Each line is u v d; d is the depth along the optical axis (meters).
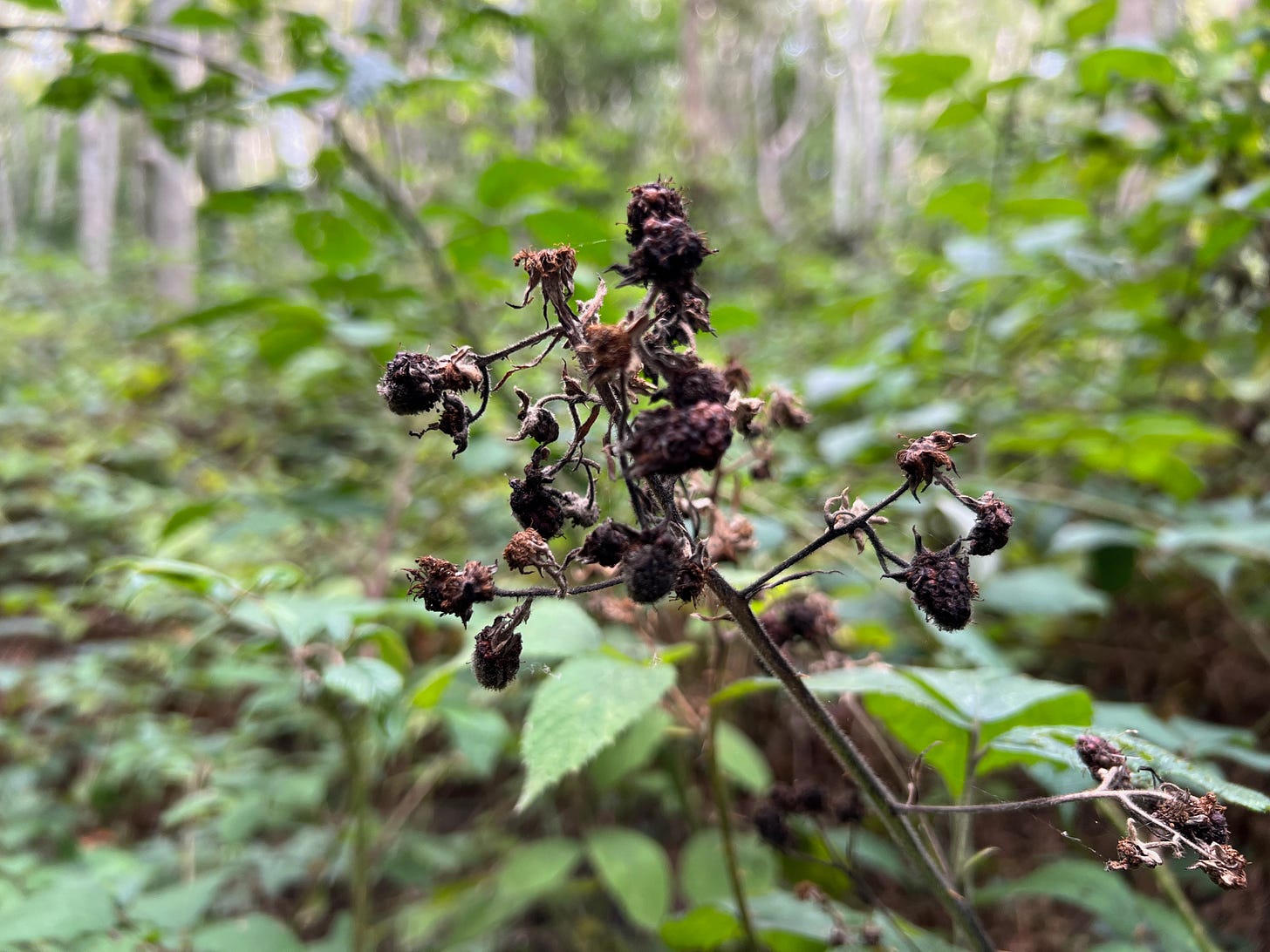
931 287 4.85
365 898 1.97
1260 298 3.10
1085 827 2.41
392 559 2.72
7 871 1.86
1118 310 3.53
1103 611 2.39
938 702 1.31
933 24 15.59
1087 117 3.45
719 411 0.84
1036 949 2.17
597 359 0.88
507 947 2.44
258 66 2.82
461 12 2.88
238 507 3.31
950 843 2.42
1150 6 3.93
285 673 2.22
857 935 1.47
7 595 3.39
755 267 8.45
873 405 3.25
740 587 1.40
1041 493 2.80
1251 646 2.76
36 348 7.35
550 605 1.56
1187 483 2.57
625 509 1.82
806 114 19.06
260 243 9.47
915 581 0.95
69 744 2.88
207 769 2.63
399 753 2.79
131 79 2.61
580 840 2.69
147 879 1.99
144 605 2.82
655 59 16.55
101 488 3.95
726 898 2.01
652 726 2.14
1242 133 2.65
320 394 4.07
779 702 2.75
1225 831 0.93
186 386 5.76
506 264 2.98
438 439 3.56
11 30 2.38
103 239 13.25
